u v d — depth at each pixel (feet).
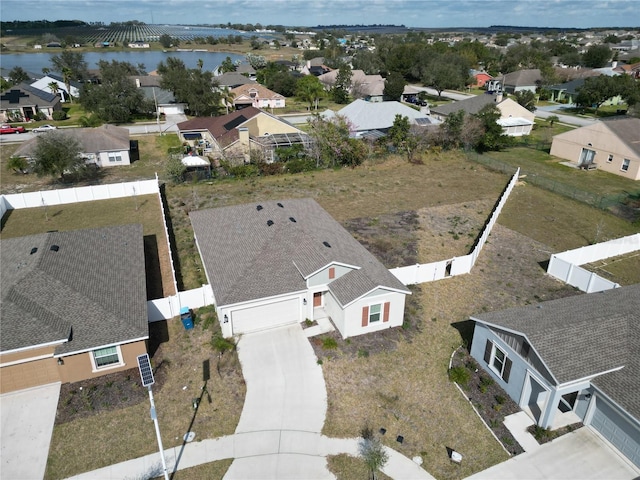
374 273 81.56
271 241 86.84
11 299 67.41
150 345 76.23
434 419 63.26
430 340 78.84
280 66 402.72
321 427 61.41
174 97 279.69
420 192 150.10
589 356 60.75
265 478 54.54
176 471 55.16
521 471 56.03
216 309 82.07
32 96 262.88
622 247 110.01
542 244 115.24
